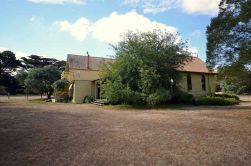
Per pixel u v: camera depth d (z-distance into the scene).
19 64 70.69
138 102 22.95
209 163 5.54
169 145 7.21
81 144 7.38
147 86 21.95
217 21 16.25
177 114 16.06
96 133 9.16
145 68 22.42
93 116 15.05
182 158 5.92
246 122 11.99
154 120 12.98
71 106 24.39
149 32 24.55
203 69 32.91
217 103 25.19
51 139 8.09
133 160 5.77
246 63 14.80
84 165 5.42
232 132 9.29
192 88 31.25
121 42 24.34
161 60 23.91
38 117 14.40
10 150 6.68
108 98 23.39
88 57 36.66
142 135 8.74
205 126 10.77
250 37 15.02
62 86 35.59
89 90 33.44
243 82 16.69
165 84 24.48
